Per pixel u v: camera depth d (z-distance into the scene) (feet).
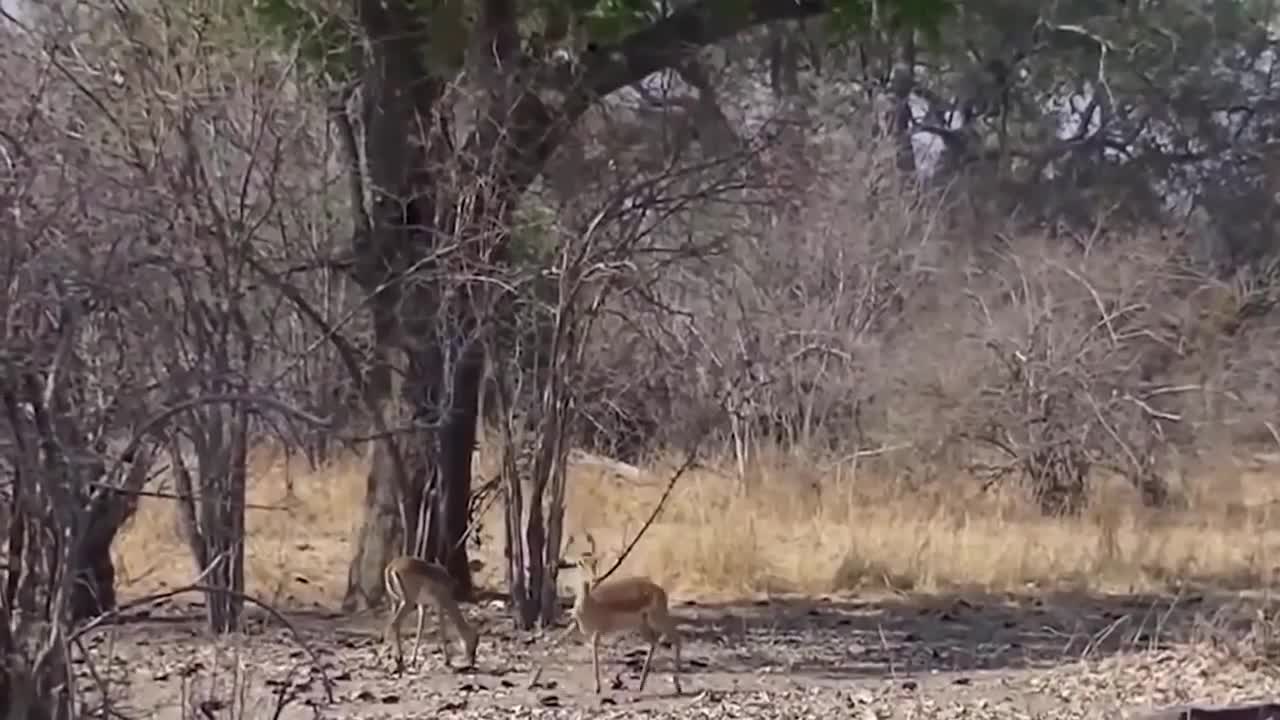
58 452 21.94
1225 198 120.16
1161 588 54.70
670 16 48.03
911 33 49.70
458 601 44.91
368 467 52.31
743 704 36.47
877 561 55.01
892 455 78.79
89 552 34.09
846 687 38.83
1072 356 78.18
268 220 43.37
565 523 58.95
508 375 44.45
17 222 21.89
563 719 34.55
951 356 83.87
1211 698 37.14
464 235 42.04
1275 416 87.86
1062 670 41.06
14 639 22.35
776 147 54.80
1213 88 117.80
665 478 70.38
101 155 31.73
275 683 36.40
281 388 34.96
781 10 47.96
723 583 53.26
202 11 39.29
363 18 44.80
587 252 42.65
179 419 28.99
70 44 34.65
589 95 46.29
